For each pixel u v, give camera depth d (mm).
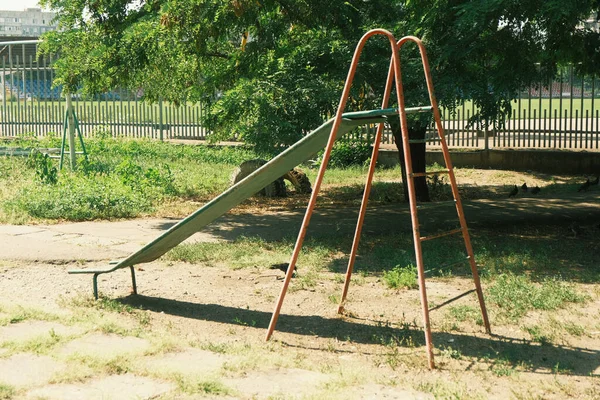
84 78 13125
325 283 8188
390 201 14500
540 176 18594
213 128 14125
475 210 13312
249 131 11477
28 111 26594
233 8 10820
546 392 5051
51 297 7566
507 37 9688
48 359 5426
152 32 12148
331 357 5863
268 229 11461
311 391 4945
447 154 6250
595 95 19219
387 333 6465
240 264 8961
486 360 5719
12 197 13773
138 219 12516
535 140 19766
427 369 5547
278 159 6223
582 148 19094
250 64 13180
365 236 10773
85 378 5066
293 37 13125
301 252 9648
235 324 6754
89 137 24672
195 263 9180
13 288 7887
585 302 7277
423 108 6145
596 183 16734
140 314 6977
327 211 13422
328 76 11570
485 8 9031
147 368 5258
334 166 20750
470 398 4832
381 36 11477
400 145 14312
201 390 4887
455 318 6836
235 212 13375
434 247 9820
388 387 5109
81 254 9500
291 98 11336
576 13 9156
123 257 9422
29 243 10148
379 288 7953
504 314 6871
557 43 10227
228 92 12023
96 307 7160
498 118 10422
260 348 5984
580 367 5582
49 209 12688
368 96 11508
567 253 9539
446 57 9680
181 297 7680
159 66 13664
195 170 18547
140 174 15805
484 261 8938
